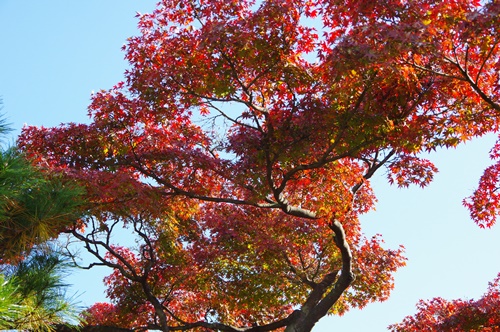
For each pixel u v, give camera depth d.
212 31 11.45
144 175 13.91
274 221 16.70
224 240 16.06
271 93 12.95
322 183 13.81
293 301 16.94
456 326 17.27
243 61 12.20
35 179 6.94
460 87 11.84
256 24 11.64
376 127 12.30
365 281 17.34
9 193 6.59
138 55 12.91
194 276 16.47
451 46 10.54
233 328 15.58
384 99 12.23
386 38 10.15
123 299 17.00
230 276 16.22
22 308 6.37
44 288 6.96
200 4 12.47
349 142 12.57
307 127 12.48
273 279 15.84
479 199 15.10
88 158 13.81
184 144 13.80
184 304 18.08
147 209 14.10
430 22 10.41
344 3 11.10
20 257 7.21
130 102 13.30
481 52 10.87
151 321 17.36
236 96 12.70
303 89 12.68
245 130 13.29
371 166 15.20
